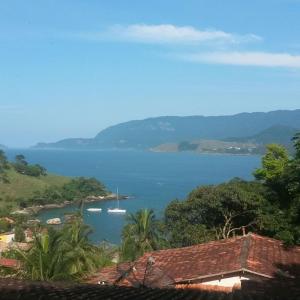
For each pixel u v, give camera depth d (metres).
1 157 154.50
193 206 31.44
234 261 17.33
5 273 27.45
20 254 29.55
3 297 7.95
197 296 10.62
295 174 23.84
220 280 16.91
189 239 30.42
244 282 13.41
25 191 139.62
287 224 24.72
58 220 92.06
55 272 27.25
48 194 137.00
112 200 142.88
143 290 11.03
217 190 30.50
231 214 29.61
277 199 27.53
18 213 109.50
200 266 17.69
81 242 32.62
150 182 188.62
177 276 16.97
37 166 161.50
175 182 186.38
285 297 10.66
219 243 20.48
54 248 28.73
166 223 34.22
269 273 16.42
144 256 20.48
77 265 28.19
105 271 19.42
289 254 19.22
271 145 31.55
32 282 10.81
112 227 97.25
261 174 31.03
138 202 135.25
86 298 8.91
